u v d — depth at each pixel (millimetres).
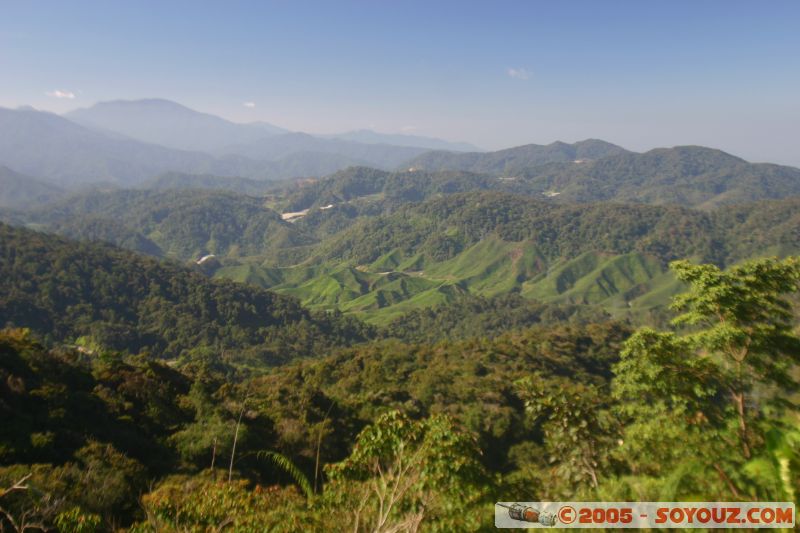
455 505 5223
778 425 5613
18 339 23250
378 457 5965
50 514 5906
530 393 6926
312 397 29750
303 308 118125
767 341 6145
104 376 24078
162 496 6668
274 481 17031
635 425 6383
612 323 62781
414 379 41781
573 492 5820
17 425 14711
